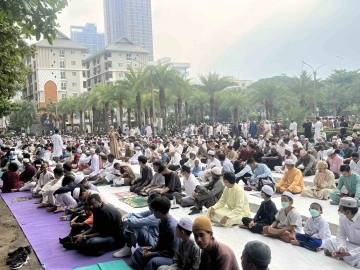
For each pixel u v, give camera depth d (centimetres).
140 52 7244
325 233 522
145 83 3091
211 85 3856
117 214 552
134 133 2962
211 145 1533
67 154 1803
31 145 2327
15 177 1096
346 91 4759
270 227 580
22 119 5431
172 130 3722
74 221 627
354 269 459
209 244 311
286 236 559
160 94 3188
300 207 761
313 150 1276
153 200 454
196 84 3897
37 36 491
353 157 904
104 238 540
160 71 3056
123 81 3512
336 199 768
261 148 1485
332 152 1026
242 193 664
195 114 4547
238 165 1064
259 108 6191
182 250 394
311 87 3819
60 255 545
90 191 638
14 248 589
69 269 490
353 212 481
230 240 579
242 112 5838
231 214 648
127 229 521
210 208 672
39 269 498
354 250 473
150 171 962
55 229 680
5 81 1095
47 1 474
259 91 3762
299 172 886
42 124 6053
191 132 3020
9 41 761
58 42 6825
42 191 893
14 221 757
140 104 3581
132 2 13800
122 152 1947
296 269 464
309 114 3306
